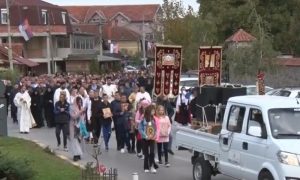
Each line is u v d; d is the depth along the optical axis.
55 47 89.69
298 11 60.75
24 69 79.50
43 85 31.52
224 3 61.44
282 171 12.09
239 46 38.41
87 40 103.06
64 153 21.22
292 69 47.53
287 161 12.07
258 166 12.96
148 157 18.05
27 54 85.56
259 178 12.88
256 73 36.97
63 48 92.25
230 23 60.03
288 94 28.73
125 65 111.69
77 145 19.59
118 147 22.64
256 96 14.61
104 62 98.06
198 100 17.94
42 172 15.56
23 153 19.03
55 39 89.75
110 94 31.84
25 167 13.38
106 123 22.84
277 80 47.53
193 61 56.94
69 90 30.28
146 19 150.50
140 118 20.59
